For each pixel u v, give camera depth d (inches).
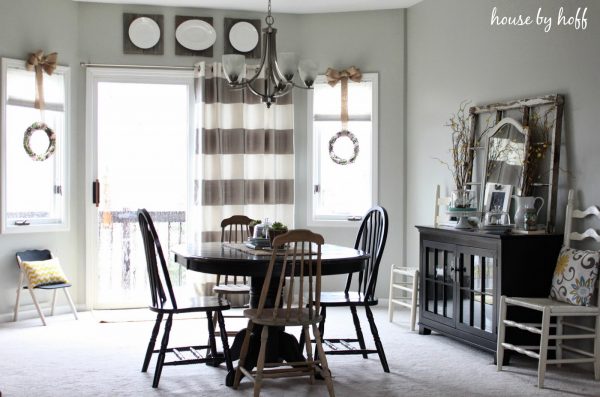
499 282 167.0
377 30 250.7
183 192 253.4
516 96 191.0
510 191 185.3
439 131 228.8
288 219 253.0
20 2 224.5
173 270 258.7
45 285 213.9
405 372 160.9
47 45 231.9
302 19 255.6
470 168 206.1
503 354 165.9
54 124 237.5
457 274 185.6
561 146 173.6
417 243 242.4
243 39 251.0
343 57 253.3
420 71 240.5
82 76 241.6
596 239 158.4
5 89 220.5
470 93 212.1
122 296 249.0
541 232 171.0
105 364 166.9
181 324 216.1
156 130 251.0
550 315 149.9
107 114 247.3
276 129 252.7
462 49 216.1
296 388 147.6
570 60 171.0
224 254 153.3
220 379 154.9
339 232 254.4
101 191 247.6
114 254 253.1
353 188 257.8
